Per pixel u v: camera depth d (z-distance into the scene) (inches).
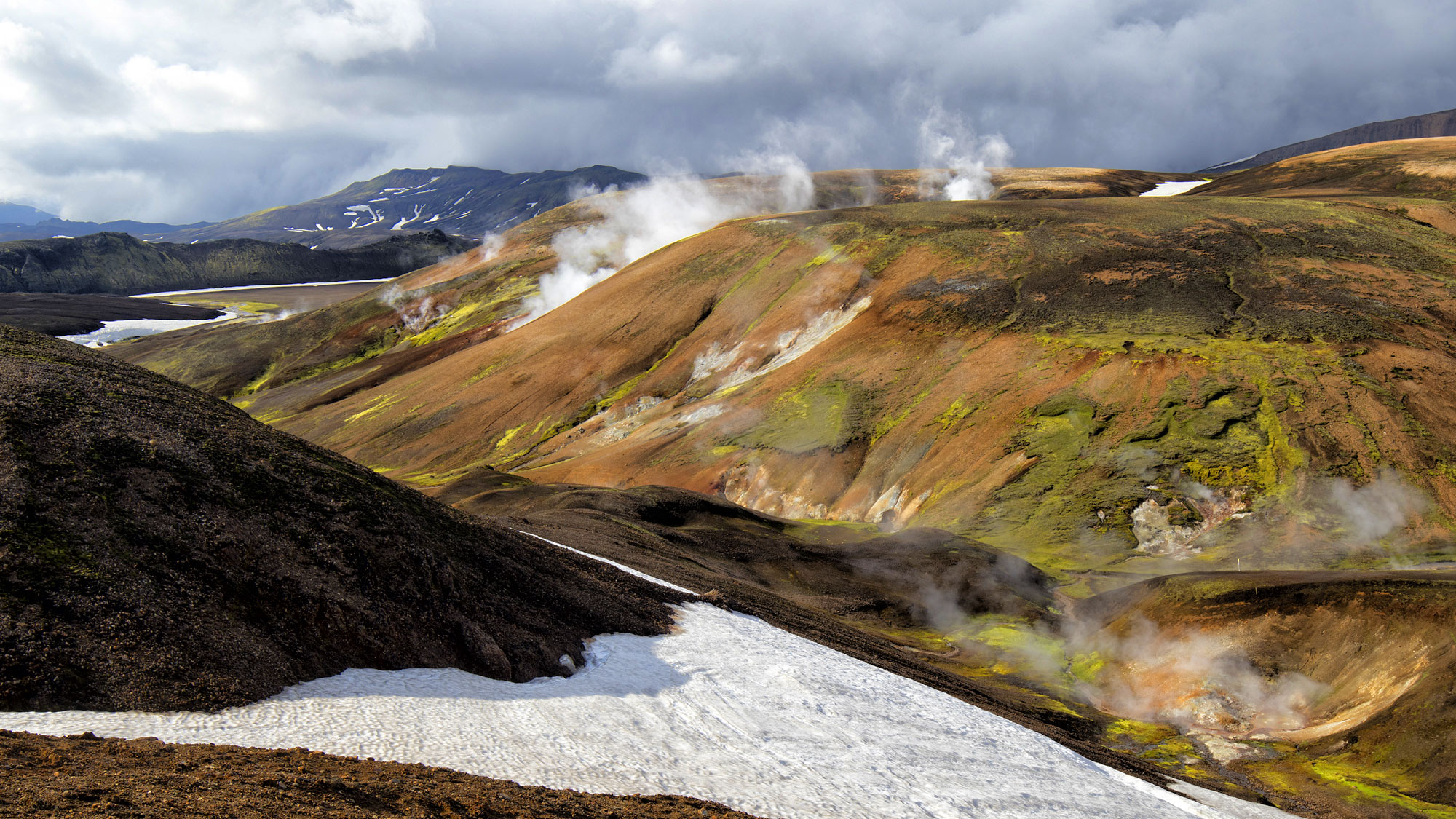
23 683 645.9
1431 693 1323.8
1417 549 2320.4
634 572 1630.2
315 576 916.6
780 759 969.5
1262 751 1416.1
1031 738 1266.0
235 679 752.3
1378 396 2859.3
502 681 983.0
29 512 787.4
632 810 716.7
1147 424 3006.9
